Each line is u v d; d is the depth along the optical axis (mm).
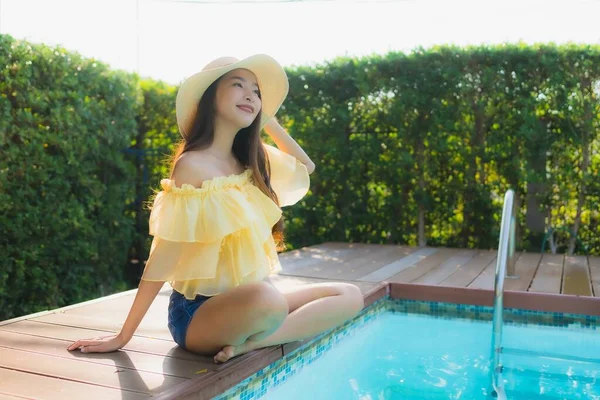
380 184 6719
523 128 5855
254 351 2521
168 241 2240
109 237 5961
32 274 5039
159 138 6914
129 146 6383
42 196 5180
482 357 3551
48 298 5188
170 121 6855
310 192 6934
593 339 3826
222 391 2264
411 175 6504
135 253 6793
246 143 2600
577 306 3842
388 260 5410
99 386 2098
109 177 6039
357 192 6809
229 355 2357
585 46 5750
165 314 3258
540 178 5992
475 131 6227
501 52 6000
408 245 6602
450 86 6172
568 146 5973
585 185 5938
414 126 6406
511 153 6109
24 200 4984
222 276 2344
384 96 6508
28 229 5000
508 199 3576
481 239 6441
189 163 2305
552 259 5516
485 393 2992
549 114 5980
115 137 5930
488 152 6172
